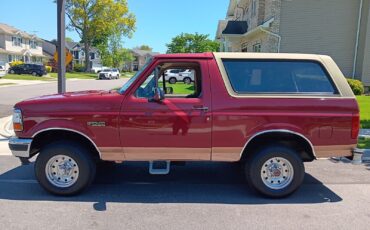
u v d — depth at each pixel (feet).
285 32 60.03
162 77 19.27
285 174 15.97
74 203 15.31
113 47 246.68
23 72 152.76
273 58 15.92
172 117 15.31
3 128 33.01
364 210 14.97
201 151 15.60
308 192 17.12
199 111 15.30
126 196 16.26
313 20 59.62
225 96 15.40
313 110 15.42
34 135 15.49
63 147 15.65
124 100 15.44
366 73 59.11
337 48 59.93
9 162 21.90
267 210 14.84
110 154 15.74
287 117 15.34
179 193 16.79
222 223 13.51
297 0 59.26
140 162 21.84
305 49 60.34
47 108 15.49
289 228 13.15
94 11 202.18
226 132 15.38
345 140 15.58
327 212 14.71
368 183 18.61
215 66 15.66
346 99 15.57
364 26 58.39
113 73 175.42
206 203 15.56
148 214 14.28
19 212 14.29
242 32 78.13
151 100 15.44
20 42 208.64
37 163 15.80
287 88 15.69
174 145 15.52
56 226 13.05
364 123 33.91
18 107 15.67
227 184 18.16
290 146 16.55
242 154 16.28
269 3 62.64
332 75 15.83
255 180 15.89
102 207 14.92
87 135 15.44
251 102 15.33
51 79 133.80
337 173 20.36
